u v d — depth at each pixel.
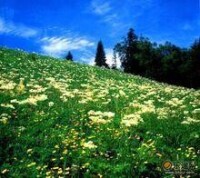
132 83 25.67
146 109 13.14
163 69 102.88
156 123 12.18
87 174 8.17
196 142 10.77
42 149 8.98
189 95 23.08
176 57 101.44
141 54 109.12
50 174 8.01
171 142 10.60
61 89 15.93
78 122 11.23
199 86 97.19
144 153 9.03
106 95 16.61
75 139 9.70
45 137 9.70
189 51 100.12
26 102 12.13
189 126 12.24
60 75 22.84
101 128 10.81
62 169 8.38
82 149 9.09
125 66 119.31
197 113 14.48
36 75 20.61
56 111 12.10
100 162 8.57
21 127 10.00
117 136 10.23
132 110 13.66
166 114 13.48
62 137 9.70
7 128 9.84
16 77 18.27
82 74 26.39
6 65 22.22
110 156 9.17
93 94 15.77
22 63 25.02
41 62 28.84
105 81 23.73
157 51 108.44
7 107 11.47
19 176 7.80
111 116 11.73
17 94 13.64
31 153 8.78
